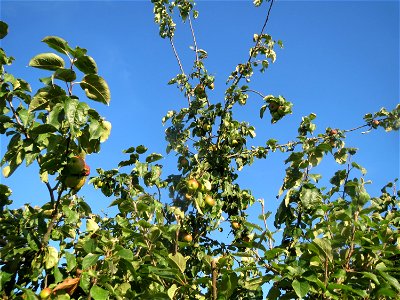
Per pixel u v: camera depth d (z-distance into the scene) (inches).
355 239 46.4
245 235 81.3
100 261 45.7
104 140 45.1
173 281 50.9
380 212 75.4
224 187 87.4
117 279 48.8
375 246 45.1
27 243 47.3
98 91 43.3
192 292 49.4
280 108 79.2
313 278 41.1
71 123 39.7
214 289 45.4
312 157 60.1
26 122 44.1
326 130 81.2
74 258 44.3
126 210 57.5
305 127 80.2
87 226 52.0
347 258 45.6
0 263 46.8
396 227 57.3
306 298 45.4
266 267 47.9
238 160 90.4
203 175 73.4
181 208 73.8
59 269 49.3
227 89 91.0
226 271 46.3
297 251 51.7
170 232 55.7
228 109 91.8
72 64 41.8
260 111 81.8
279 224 60.2
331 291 41.9
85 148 44.4
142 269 49.3
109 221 57.5
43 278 47.6
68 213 46.3
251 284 49.4
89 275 42.7
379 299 45.5
